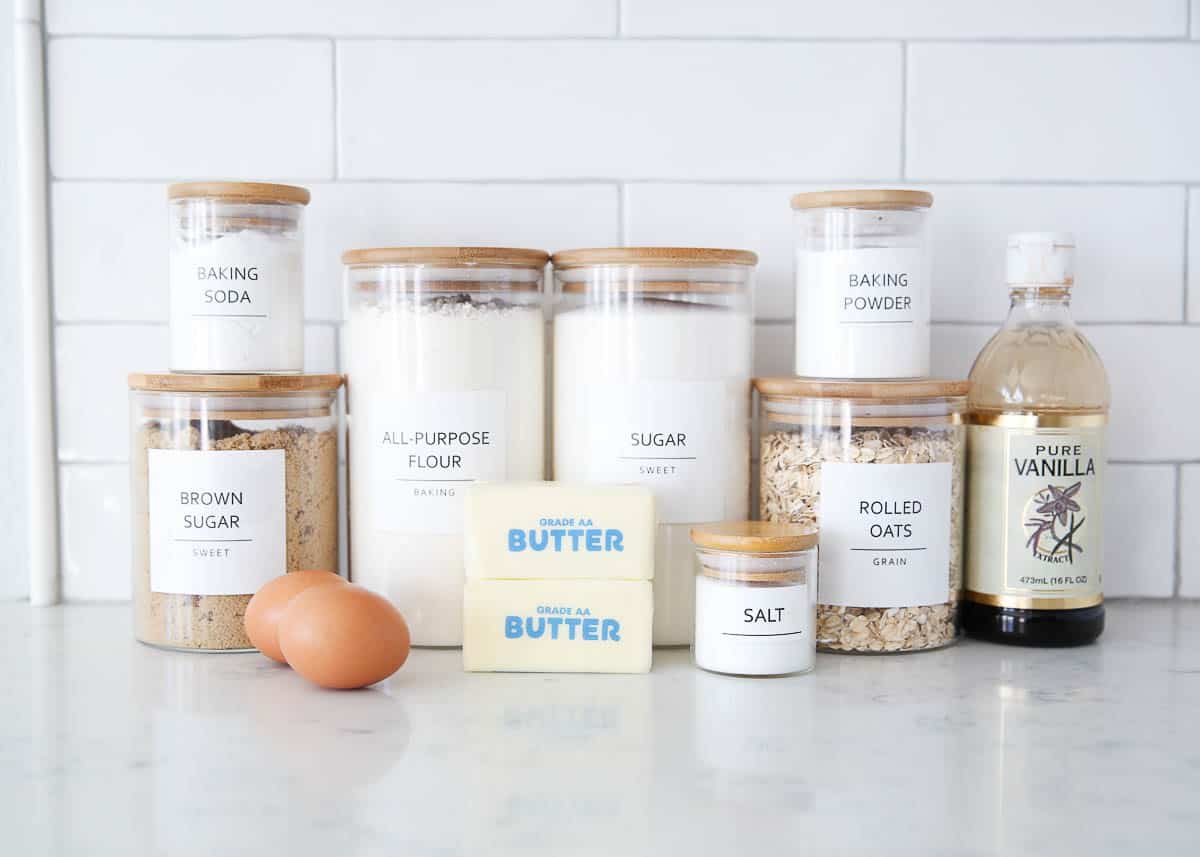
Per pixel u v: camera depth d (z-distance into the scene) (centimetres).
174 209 82
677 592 82
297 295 84
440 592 81
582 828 52
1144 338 97
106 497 96
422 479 80
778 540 74
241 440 79
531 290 84
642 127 95
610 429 80
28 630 88
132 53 94
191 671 77
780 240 96
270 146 95
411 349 79
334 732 64
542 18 94
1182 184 96
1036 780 58
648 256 79
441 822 52
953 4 95
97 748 62
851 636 81
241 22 94
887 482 79
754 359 97
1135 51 95
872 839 51
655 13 94
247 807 54
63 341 95
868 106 95
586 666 76
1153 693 73
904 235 81
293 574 77
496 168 95
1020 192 96
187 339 81
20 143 93
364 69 94
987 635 85
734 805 54
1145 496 98
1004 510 83
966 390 81
